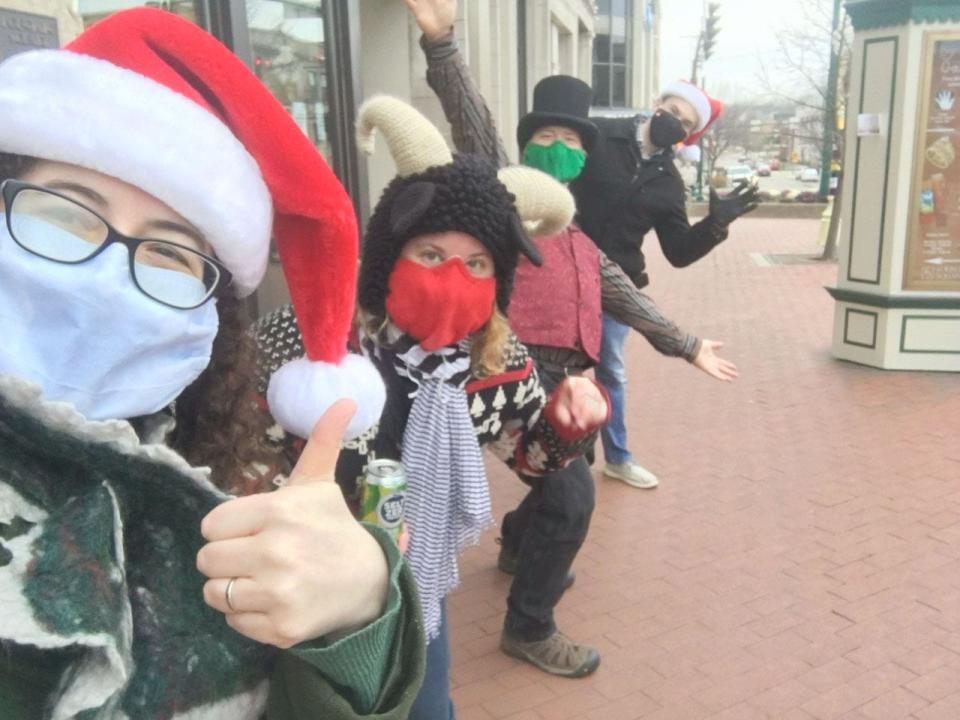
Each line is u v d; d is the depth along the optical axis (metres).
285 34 5.15
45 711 0.78
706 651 3.40
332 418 0.91
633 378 7.68
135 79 0.95
